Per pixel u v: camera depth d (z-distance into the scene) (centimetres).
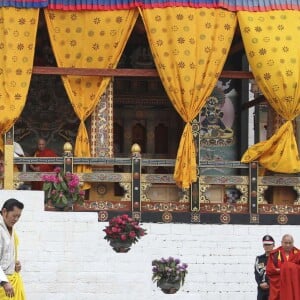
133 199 4403
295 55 4409
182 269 3834
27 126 5197
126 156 5347
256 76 4431
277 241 4366
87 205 4362
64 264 3869
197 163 4453
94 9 4453
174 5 4403
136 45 5241
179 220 4406
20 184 4372
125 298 3819
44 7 4434
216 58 4416
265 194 4672
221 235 4312
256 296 4209
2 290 2938
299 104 4412
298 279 3541
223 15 4438
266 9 4459
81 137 4475
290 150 4416
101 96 4531
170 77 4397
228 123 5309
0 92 4375
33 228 3925
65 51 4469
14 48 4400
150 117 5384
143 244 4241
